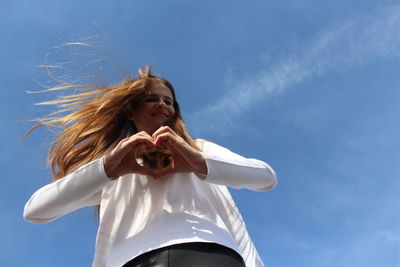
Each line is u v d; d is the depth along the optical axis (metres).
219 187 2.04
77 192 1.75
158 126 2.30
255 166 1.98
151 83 2.39
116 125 2.36
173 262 1.56
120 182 1.98
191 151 1.78
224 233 1.73
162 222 1.70
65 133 2.31
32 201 1.87
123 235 1.78
